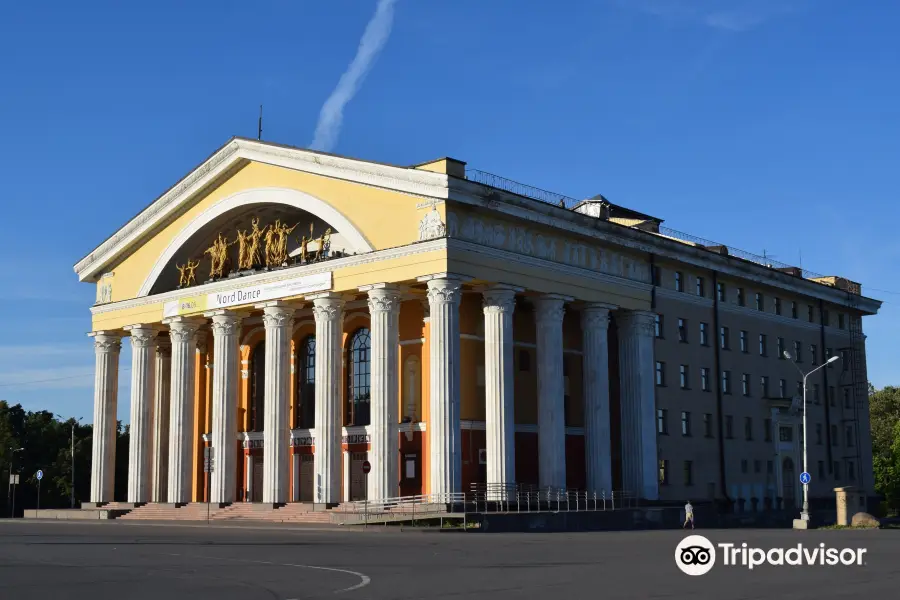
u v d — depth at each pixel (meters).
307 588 18.62
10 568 23.27
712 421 63.03
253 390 61.56
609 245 55.16
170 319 58.91
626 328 57.06
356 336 56.50
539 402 50.88
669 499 57.88
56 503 101.44
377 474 47.44
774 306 71.12
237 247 58.88
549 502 48.97
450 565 23.52
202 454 63.12
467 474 50.62
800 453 71.19
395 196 48.56
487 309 48.53
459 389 46.00
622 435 56.50
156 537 36.34
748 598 16.44
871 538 36.22
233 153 55.81
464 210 47.31
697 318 62.75
